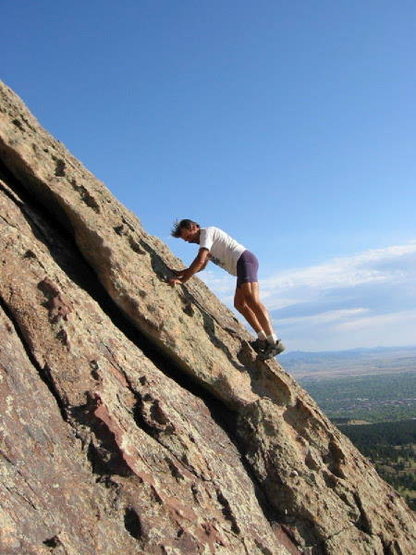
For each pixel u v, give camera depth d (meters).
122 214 11.55
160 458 7.46
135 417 7.79
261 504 8.67
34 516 5.77
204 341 10.05
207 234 10.60
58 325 7.77
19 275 8.05
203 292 12.01
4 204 9.16
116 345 8.61
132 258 9.84
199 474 7.68
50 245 9.52
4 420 6.37
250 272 10.60
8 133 9.75
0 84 11.38
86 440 6.96
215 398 9.97
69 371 7.49
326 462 10.08
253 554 7.34
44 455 6.46
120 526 6.38
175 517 6.71
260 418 9.52
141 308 9.20
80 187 10.30
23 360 7.24
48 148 10.55
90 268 10.02
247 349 10.70
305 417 10.39
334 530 8.85
